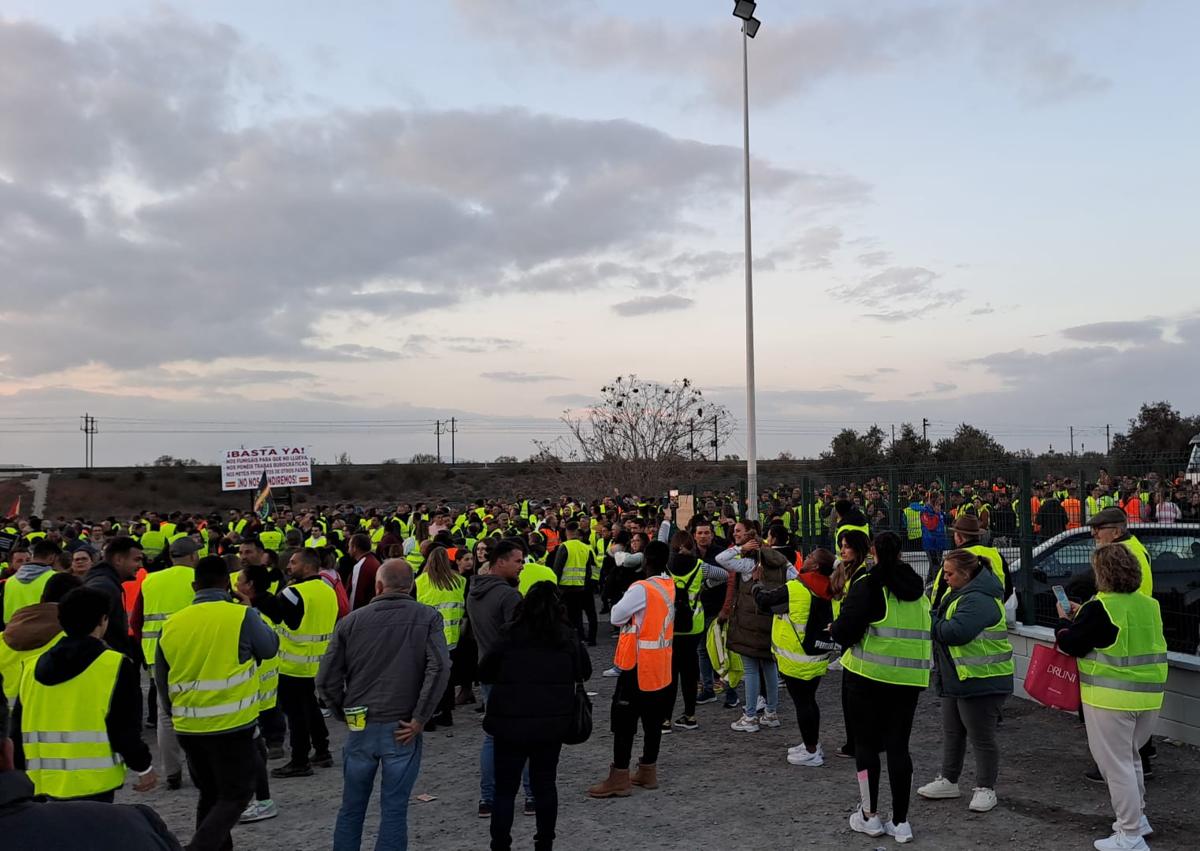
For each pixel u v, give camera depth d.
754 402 20.12
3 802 2.10
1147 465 9.29
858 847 6.06
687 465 42.91
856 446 48.97
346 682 5.73
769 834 6.37
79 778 4.68
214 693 5.73
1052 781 7.35
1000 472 10.94
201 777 5.92
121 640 8.05
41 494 67.62
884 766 7.90
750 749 8.61
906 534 12.72
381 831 5.59
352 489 73.06
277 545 19.31
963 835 6.22
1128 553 5.90
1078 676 6.43
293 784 8.02
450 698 10.07
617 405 43.31
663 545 7.48
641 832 6.48
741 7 21.30
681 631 9.23
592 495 42.69
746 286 20.62
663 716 7.46
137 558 8.43
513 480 75.38
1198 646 8.32
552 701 5.77
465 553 11.30
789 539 10.30
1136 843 5.78
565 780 7.83
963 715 6.65
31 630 4.93
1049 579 10.19
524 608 5.90
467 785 7.82
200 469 76.25
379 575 5.90
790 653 7.95
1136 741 5.93
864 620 6.14
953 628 6.45
